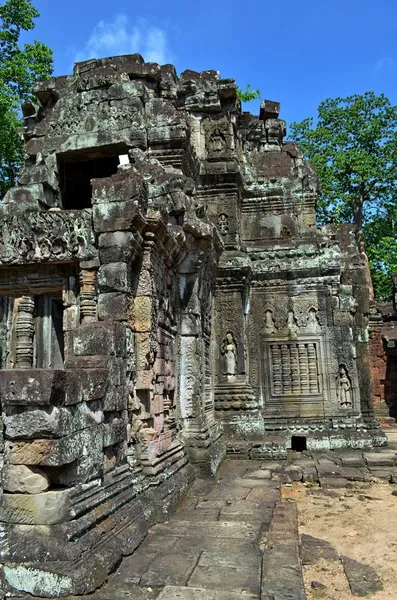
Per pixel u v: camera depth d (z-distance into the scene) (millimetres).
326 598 4449
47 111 11719
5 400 4160
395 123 28266
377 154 28281
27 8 18469
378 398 19125
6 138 17656
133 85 10359
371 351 19422
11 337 11141
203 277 9977
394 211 28188
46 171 10344
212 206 12250
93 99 10477
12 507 4121
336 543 5895
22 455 4164
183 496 7277
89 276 7816
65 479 4328
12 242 8203
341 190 28500
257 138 13516
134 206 6508
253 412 11312
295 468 9812
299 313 12398
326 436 11734
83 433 4648
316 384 12148
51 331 10977
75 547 4098
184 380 9039
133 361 6602
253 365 12297
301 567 4711
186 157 10484
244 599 4012
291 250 12539
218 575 4473
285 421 12016
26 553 3965
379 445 11961
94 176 11406
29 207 9852
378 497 8016
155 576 4434
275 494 7645
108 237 6570
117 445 5715
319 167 27531
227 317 11695
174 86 11586
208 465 8555
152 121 10344
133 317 6777
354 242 14242
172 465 7477
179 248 8336
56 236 8008
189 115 12453
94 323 6008
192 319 9227
